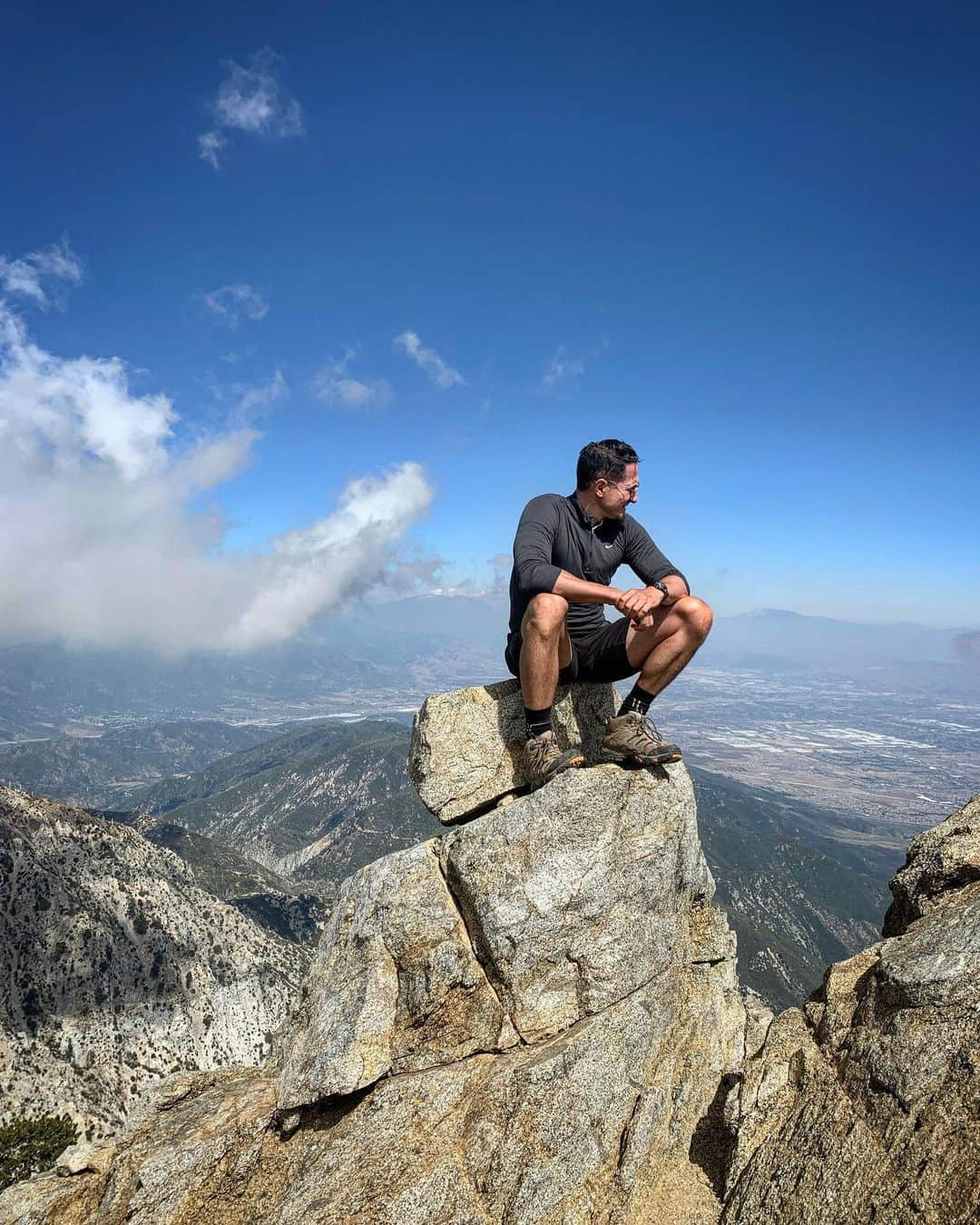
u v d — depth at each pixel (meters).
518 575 2.52
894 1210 1.71
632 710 2.60
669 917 2.62
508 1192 2.18
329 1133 2.38
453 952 2.43
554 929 2.41
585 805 2.49
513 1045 2.38
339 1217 2.20
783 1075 2.19
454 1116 2.28
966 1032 1.81
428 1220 2.17
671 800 2.63
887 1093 1.87
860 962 2.27
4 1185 8.78
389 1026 2.42
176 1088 2.86
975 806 2.53
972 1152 1.67
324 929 2.72
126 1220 2.40
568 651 2.66
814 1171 1.89
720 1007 2.80
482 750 2.78
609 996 2.43
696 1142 2.48
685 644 2.49
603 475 2.60
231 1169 2.42
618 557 2.73
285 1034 2.79
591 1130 2.29
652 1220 2.26
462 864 2.46
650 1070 2.49
